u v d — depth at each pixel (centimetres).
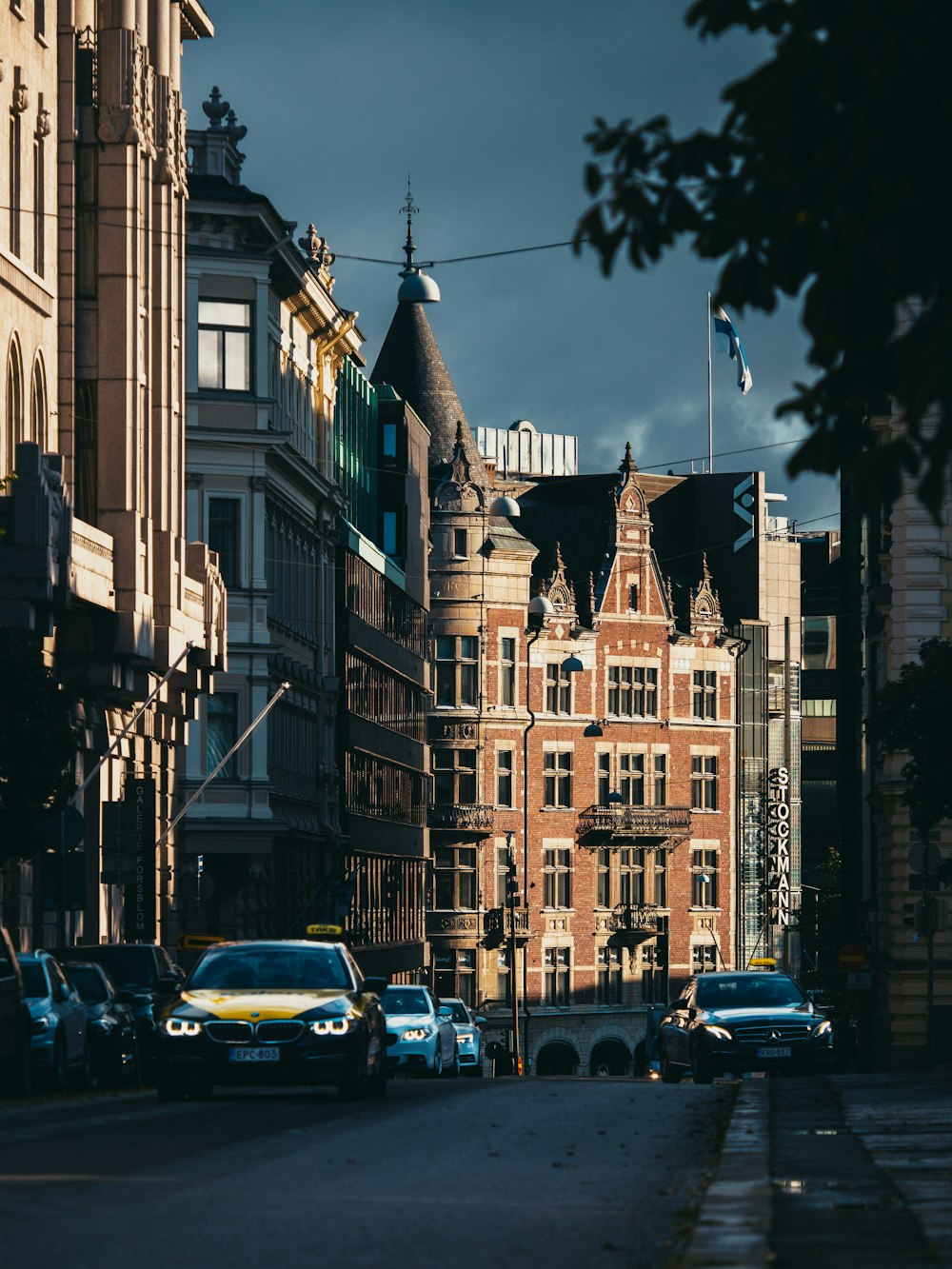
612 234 1124
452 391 13575
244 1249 1263
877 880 7712
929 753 4416
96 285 6000
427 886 12400
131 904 6275
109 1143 2039
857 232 1012
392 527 11225
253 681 7831
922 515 6694
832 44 1042
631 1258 1225
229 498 7875
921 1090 3041
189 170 8188
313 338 9256
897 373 1052
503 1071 11831
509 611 13062
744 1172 1655
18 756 3578
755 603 14425
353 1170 1753
